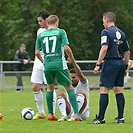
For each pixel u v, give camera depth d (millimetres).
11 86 61875
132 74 62656
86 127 26609
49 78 29734
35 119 31156
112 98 50062
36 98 31531
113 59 27859
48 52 29234
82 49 109750
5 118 31906
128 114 34344
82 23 110812
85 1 112562
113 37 27828
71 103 29500
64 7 109938
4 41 112625
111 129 25781
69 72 30172
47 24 30203
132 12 114062
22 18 109688
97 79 62156
